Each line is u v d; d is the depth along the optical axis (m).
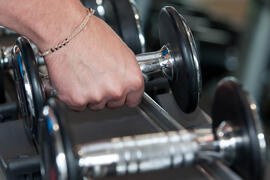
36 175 0.88
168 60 1.01
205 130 0.77
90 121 0.96
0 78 1.17
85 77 0.91
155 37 2.21
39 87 0.88
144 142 0.72
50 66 0.92
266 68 1.81
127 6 1.20
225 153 0.75
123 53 0.92
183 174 0.81
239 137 0.73
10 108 1.10
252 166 0.71
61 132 0.67
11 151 0.93
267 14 1.67
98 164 0.69
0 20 0.91
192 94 0.97
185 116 1.06
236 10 2.71
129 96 0.95
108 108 0.99
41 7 0.89
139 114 0.99
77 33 0.90
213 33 2.29
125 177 0.81
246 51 1.81
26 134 0.98
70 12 0.90
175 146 0.73
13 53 0.94
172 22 0.99
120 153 0.70
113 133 0.93
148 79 1.06
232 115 0.75
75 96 0.92
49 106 0.70
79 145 0.70
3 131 0.99
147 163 0.72
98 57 0.90
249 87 1.84
